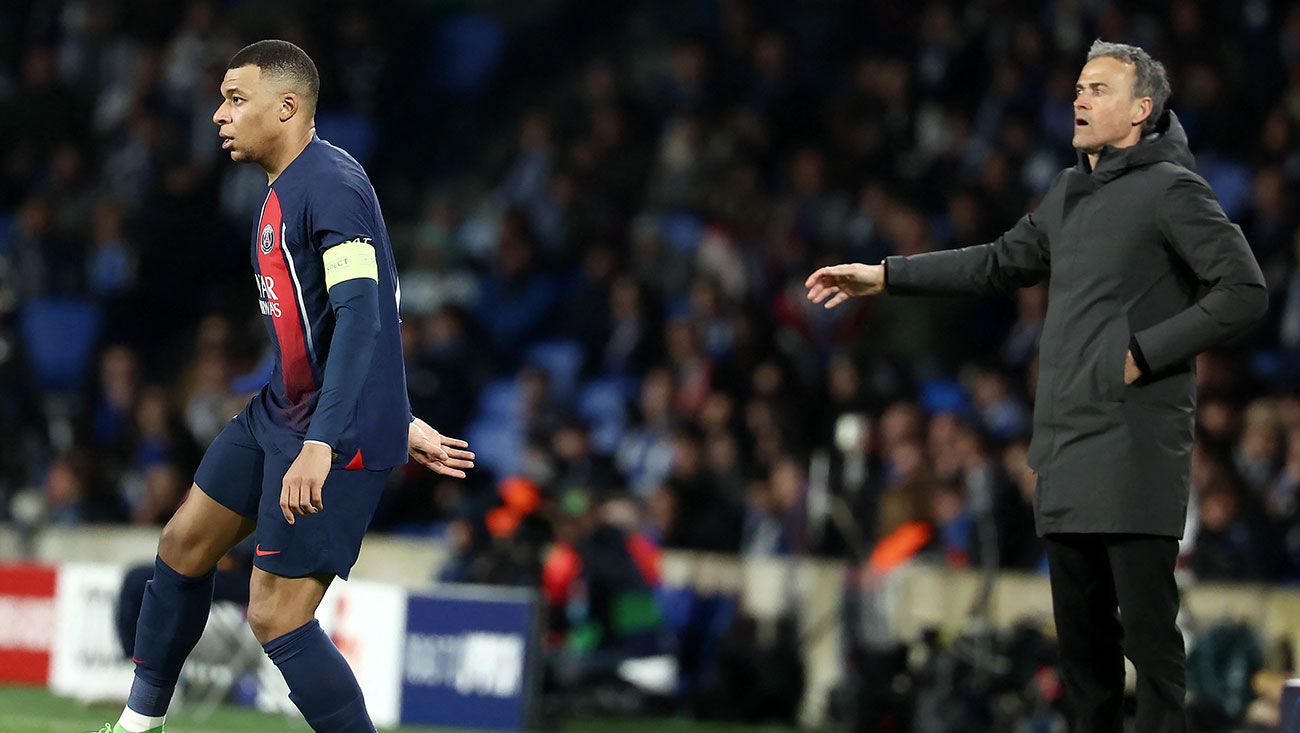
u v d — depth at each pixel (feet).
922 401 144.05
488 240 183.01
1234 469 115.24
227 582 102.89
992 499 112.06
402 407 55.31
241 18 203.82
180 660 57.82
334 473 53.78
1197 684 101.30
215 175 188.44
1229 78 162.50
